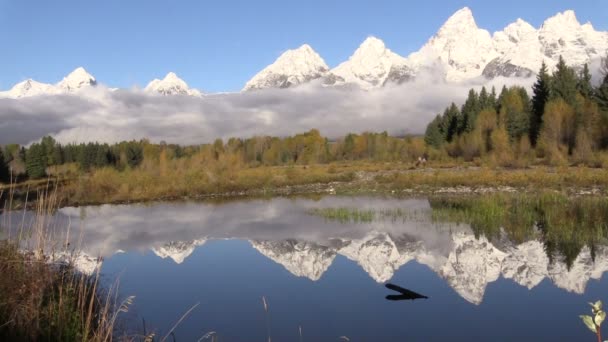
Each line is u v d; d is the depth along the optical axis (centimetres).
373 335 1056
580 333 1023
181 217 3194
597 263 1549
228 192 5022
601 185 3375
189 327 1129
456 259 1714
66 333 819
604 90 5166
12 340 762
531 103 6631
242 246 2127
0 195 992
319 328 1112
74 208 3966
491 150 5741
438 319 1142
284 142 10419
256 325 1141
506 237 2009
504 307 1207
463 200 3294
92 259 1855
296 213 3166
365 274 1585
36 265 902
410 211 2941
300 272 1644
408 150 8175
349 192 4541
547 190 3347
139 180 4903
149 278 1577
